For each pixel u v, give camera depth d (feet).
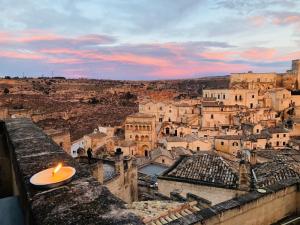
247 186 67.72
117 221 11.89
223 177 74.49
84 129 378.12
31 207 13.17
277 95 340.18
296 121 278.46
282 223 42.50
